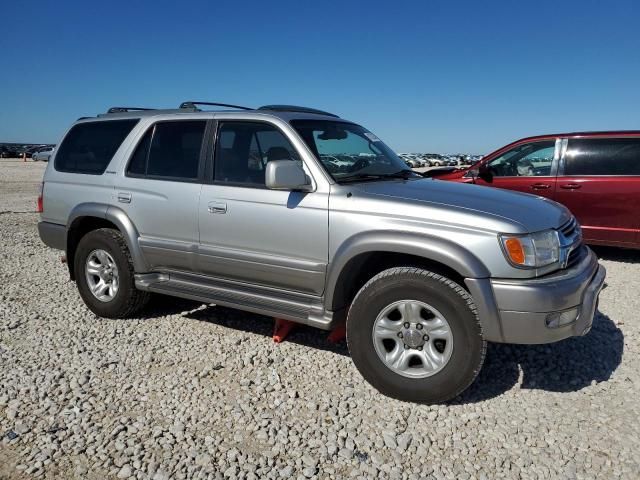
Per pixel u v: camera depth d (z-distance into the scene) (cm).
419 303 327
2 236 930
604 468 272
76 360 398
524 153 799
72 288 597
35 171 3006
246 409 329
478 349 316
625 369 386
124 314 483
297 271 375
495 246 311
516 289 305
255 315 502
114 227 492
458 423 314
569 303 314
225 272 415
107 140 494
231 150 416
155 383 362
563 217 365
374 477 266
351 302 382
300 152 382
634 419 318
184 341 437
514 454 285
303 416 321
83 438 296
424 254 321
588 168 738
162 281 452
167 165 447
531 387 359
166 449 287
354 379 370
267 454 284
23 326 470
